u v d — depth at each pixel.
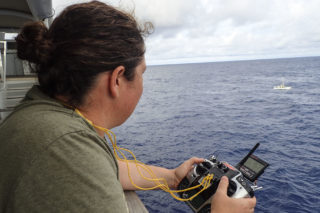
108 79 0.54
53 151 0.43
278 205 10.42
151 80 93.62
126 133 23.44
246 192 0.85
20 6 4.73
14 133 0.46
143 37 0.60
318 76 79.25
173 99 46.69
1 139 0.48
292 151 17.84
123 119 0.62
